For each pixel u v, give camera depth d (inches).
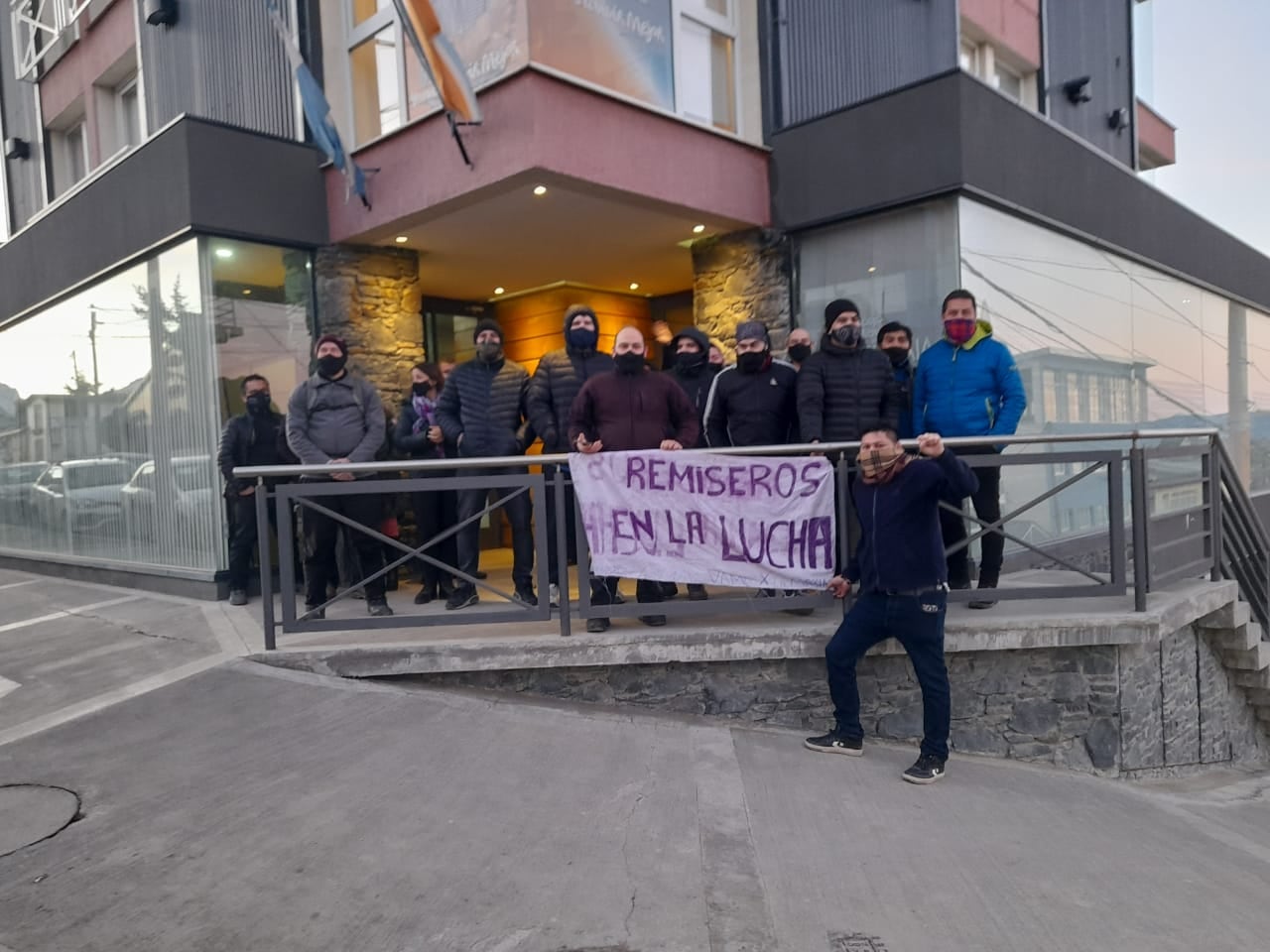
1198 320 428.8
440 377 253.3
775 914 111.5
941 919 113.5
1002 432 197.5
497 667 182.4
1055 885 126.0
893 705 194.1
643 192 252.8
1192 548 227.9
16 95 407.5
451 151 246.4
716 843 128.2
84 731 156.7
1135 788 186.9
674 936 104.1
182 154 261.7
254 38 288.0
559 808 134.5
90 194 317.4
